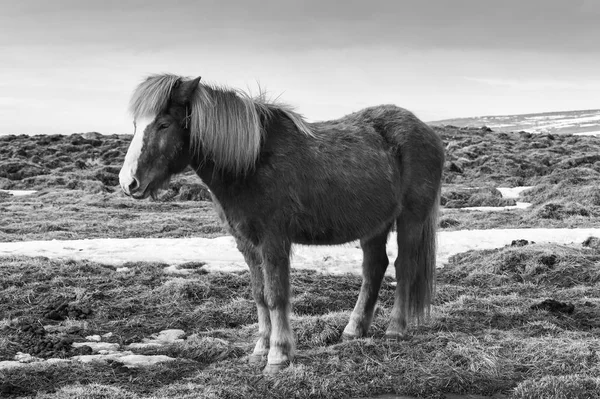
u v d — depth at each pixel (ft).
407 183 20.21
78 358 19.01
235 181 17.65
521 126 342.64
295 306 25.03
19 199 66.08
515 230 40.63
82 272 29.43
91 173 81.87
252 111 17.65
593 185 63.82
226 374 17.65
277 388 16.74
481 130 138.31
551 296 26.48
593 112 415.03
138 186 16.57
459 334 20.30
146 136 16.74
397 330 20.16
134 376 17.72
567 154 99.66
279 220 17.84
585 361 17.84
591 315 23.25
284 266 17.98
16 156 96.27
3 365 18.12
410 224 20.42
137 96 17.10
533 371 17.69
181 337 22.11
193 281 27.04
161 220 48.91
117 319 23.84
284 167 17.85
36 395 16.29
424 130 20.74
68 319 23.13
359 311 20.71
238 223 18.06
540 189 66.95
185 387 16.63
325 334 20.67
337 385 16.87
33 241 38.14
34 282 27.58
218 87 18.11
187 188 67.31
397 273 20.53
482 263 31.04
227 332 21.86
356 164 18.92
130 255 33.12
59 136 119.14
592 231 39.55
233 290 27.32
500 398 16.56
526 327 21.67
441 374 17.43
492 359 18.12
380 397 16.61
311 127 19.16
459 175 86.43
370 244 20.83
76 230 44.88
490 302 24.30
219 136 17.17
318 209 18.52
